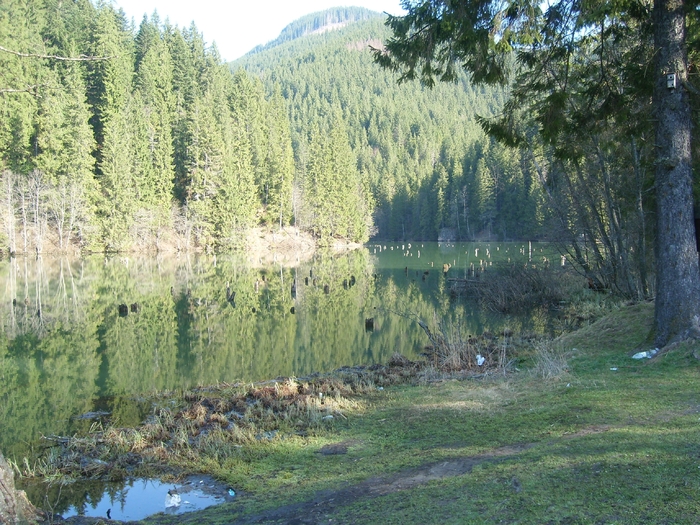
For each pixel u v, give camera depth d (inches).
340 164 2893.7
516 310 813.2
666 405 237.8
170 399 412.8
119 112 2175.2
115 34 2277.3
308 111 6023.6
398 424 292.0
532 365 402.3
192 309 879.1
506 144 404.8
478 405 302.0
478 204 3208.7
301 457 262.7
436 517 157.0
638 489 149.0
